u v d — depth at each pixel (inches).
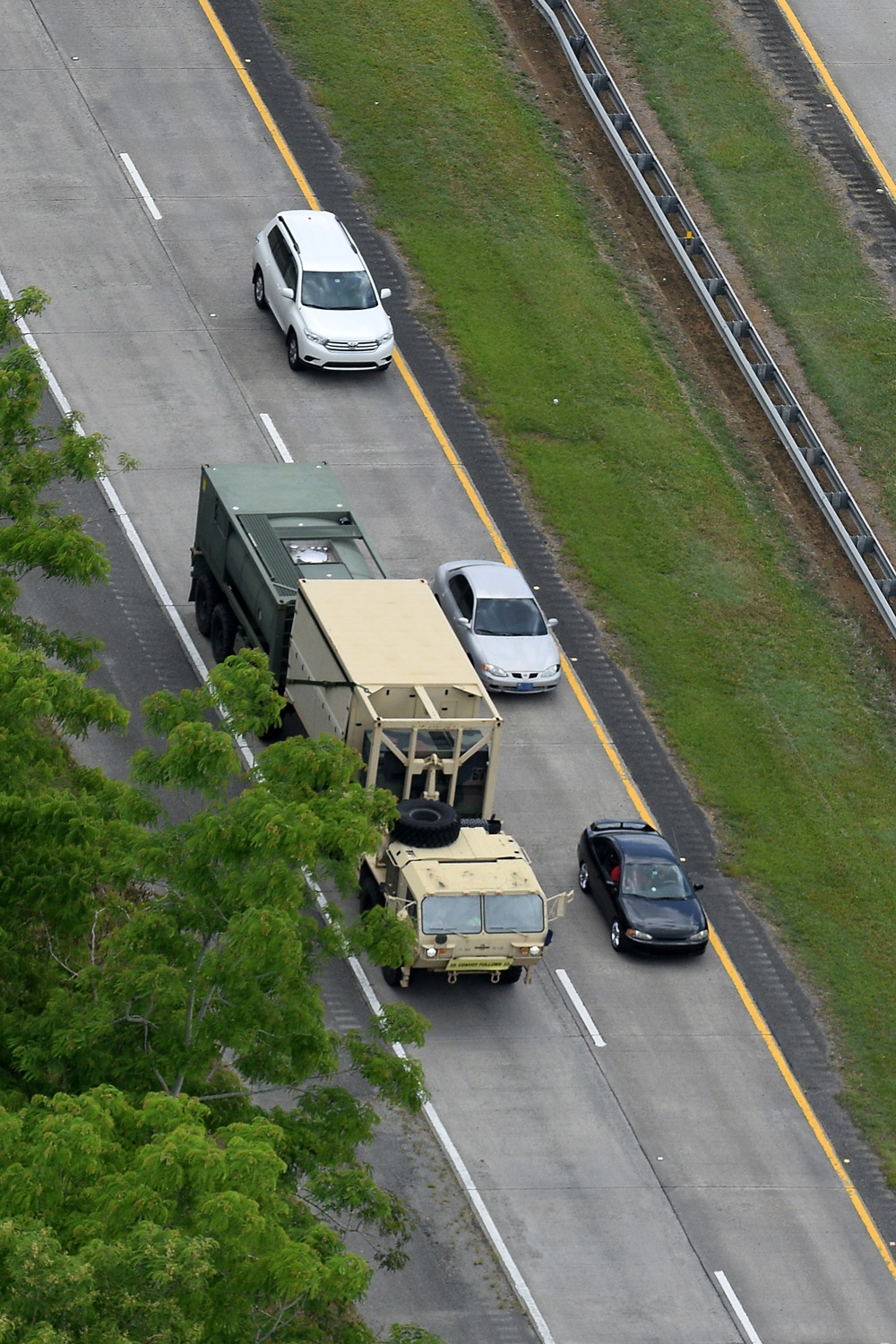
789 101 7790.4
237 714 3179.1
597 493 6112.2
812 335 6904.5
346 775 3088.1
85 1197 2418.8
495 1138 4158.5
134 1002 2979.8
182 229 6742.1
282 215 6466.5
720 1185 4160.9
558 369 6520.7
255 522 5054.1
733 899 4950.8
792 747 5433.1
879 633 5900.6
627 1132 4239.7
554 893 4810.5
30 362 4013.3
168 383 6141.7
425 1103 4195.4
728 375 6663.4
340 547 5098.4
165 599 5408.5
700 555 5989.2
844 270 7165.4
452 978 4411.9
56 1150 2363.4
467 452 6146.7
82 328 6279.5
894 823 5285.4
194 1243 2234.3
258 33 7623.0
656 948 4623.5
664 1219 4057.6
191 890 2977.4
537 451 6215.6
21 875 3147.1
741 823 5172.2
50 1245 2164.1
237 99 7313.0
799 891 5012.3
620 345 6658.5
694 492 6195.9
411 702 4530.0
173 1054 2970.0
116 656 5172.2
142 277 6530.5
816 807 5270.7
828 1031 4623.5
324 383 6289.4
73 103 7165.4
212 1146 2426.2
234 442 5969.5
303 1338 2881.4
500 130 7386.8
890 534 6294.3
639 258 7037.4
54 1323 2155.5
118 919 3577.8
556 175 7278.5
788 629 5821.9
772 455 6407.5
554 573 5807.1
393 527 5797.2
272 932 2787.9
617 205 7224.4
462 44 7731.3
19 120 7052.2
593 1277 3897.6
